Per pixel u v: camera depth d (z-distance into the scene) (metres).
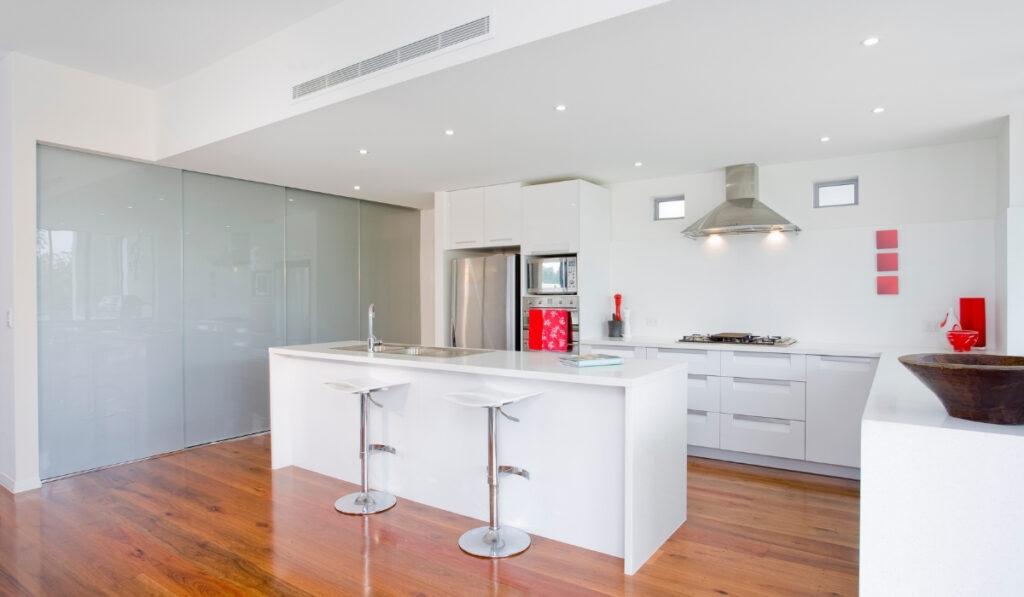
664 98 2.98
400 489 3.49
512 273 5.15
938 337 3.93
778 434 3.98
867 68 2.60
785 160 4.38
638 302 5.15
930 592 1.35
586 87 2.81
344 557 2.67
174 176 4.53
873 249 4.16
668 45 2.34
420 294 6.82
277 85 3.32
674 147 3.98
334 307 5.81
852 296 4.23
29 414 3.68
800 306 4.43
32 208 3.69
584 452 2.77
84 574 2.53
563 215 4.84
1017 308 3.26
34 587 2.42
